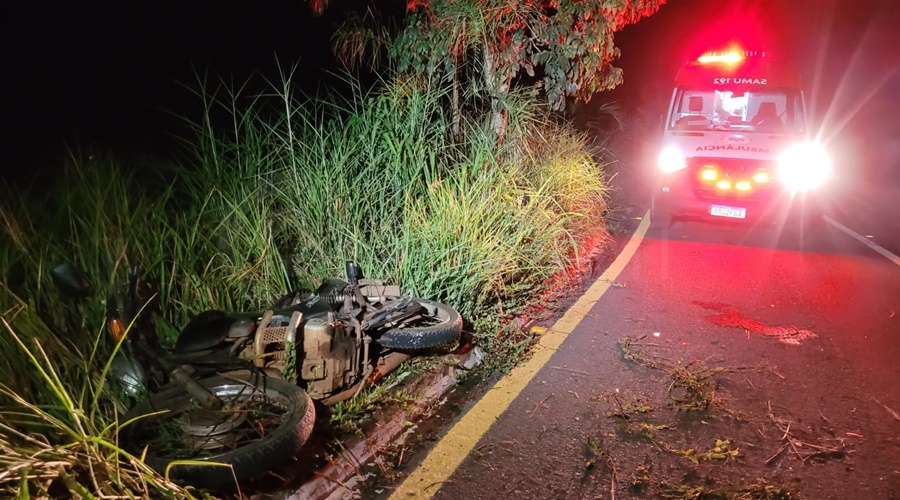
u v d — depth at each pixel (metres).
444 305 4.63
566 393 4.37
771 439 3.84
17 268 4.01
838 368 4.82
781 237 9.04
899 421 4.05
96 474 2.62
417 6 7.46
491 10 7.20
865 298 6.42
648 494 3.31
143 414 3.08
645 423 3.99
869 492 3.34
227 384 3.30
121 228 4.41
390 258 5.25
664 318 5.86
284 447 2.90
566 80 7.91
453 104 7.47
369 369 3.95
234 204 4.90
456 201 5.88
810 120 8.90
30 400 3.18
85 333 3.71
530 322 5.67
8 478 2.37
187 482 2.76
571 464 3.56
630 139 14.82
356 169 5.97
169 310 4.27
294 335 3.50
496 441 3.77
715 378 4.63
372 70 7.48
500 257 5.66
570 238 6.87
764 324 5.72
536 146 8.23
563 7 7.41
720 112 9.26
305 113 6.10
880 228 9.77
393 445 3.69
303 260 5.27
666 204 8.93
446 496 3.27
